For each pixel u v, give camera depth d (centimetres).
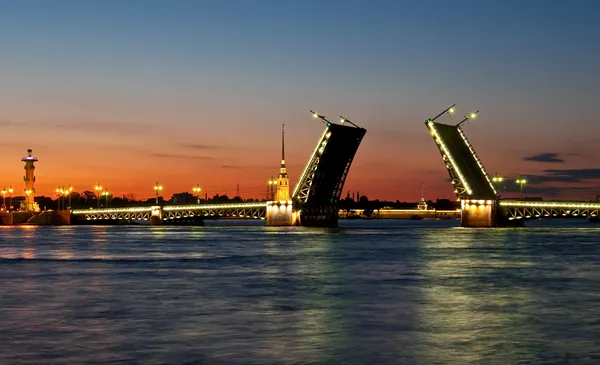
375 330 3177
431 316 3541
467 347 2848
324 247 9306
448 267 6197
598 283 4959
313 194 16575
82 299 4153
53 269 6128
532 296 4281
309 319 3453
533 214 16825
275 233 14738
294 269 6034
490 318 3481
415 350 2800
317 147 14538
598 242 10450
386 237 12556
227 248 9162
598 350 2806
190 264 6594
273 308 3797
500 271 5822
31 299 4153
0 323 3341
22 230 17875
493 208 16638
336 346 2862
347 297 4228
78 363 2602
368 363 2611
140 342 2928
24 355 2714
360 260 6994
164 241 11244
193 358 2672
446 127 14462
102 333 3108
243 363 2605
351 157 15412
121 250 8844
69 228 19925
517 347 2850
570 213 16188
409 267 6203
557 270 5909
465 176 15588
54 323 3344
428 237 12519
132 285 4866
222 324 3319
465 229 16475
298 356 2705
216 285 4853
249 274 5609
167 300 4100
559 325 3297
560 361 2647
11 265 6569
